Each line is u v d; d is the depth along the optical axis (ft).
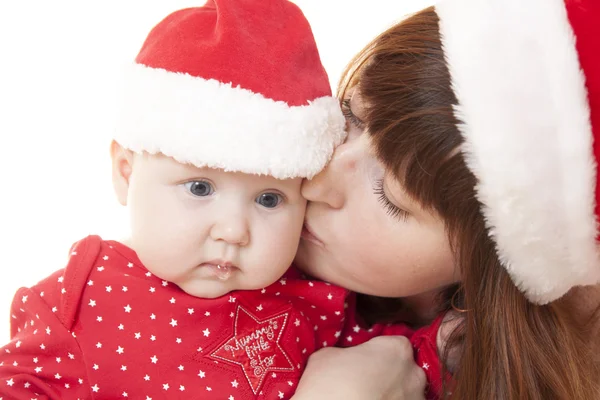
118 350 3.12
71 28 5.74
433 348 3.45
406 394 3.25
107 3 5.77
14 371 3.15
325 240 3.18
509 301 3.08
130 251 3.32
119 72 2.98
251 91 2.72
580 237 2.78
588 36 2.60
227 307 3.12
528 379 3.15
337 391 3.04
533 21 2.64
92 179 5.71
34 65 5.71
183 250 2.87
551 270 2.90
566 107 2.61
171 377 3.11
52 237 5.57
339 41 6.03
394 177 2.91
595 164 2.67
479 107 2.67
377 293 3.32
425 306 3.69
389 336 3.49
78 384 3.15
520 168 2.66
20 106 5.68
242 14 2.84
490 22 2.68
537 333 3.17
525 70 2.63
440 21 2.85
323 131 2.86
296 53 2.87
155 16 5.83
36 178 5.66
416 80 2.85
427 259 3.10
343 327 3.57
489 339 3.14
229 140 2.66
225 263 2.91
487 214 2.84
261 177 2.85
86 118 5.74
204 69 2.73
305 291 3.32
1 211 5.57
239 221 2.84
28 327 3.25
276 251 2.95
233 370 3.14
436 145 2.80
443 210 2.91
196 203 2.85
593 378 3.43
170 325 3.12
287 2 3.02
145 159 2.87
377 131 2.93
